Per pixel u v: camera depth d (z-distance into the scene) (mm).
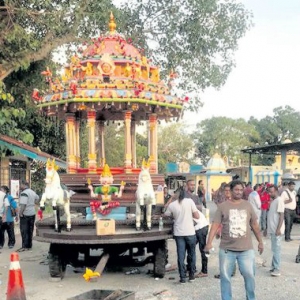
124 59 8797
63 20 13875
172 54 17469
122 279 7902
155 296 6711
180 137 53031
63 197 7457
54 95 8578
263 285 7488
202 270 8109
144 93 8328
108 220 7191
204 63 17828
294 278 8023
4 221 11398
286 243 12438
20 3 13094
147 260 8258
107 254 7824
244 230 5664
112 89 8219
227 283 5691
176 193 8445
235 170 44219
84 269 8719
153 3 17047
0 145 13422
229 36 17266
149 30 17469
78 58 9016
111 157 23906
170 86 9391
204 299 6562
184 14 16906
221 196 12359
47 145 20688
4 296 6773
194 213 7676
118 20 16281
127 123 8688
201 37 17016
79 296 4980
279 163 36688
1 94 10906
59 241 7164
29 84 16312
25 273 8469
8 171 15625
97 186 8391
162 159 50062
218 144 60719
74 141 9125
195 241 7703
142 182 7570
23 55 13516
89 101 8172
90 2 14070
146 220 7645
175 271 8586
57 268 7707
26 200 11078
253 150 25547
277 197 8234
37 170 22203
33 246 11734
